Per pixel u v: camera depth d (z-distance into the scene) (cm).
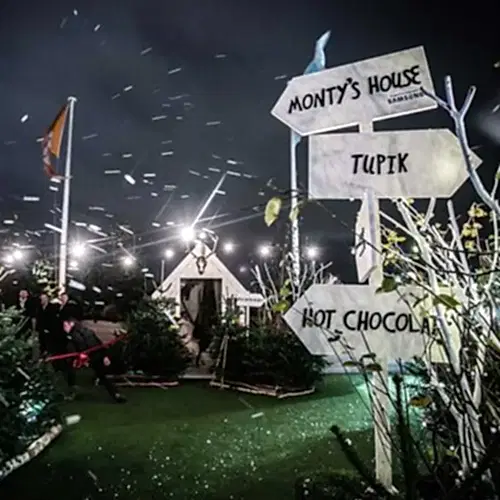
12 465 491
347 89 290
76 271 1462
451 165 269
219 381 946
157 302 1030
